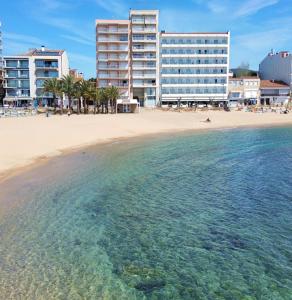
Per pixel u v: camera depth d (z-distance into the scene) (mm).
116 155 28906
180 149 33156
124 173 21875
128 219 13828
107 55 111125
